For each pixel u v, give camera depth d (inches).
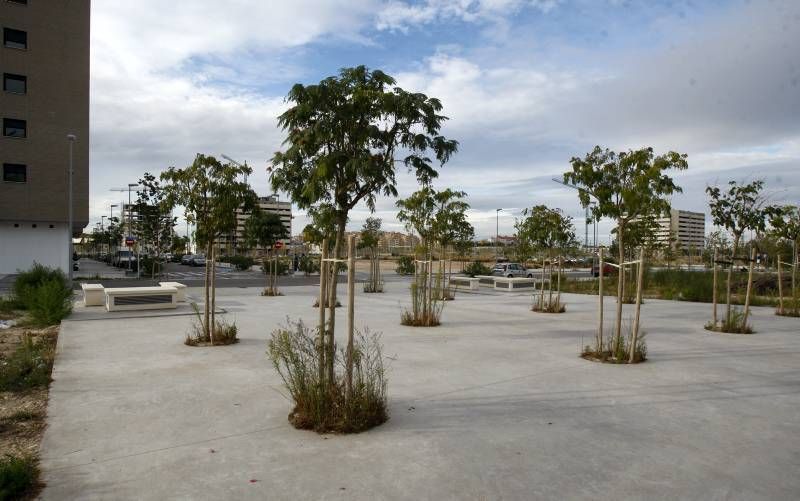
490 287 1031.0
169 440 187.2
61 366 305.7
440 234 593.3
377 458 171.3
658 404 237.3
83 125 1483.8
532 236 642.2
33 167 1419.8
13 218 1392.7
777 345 398.6
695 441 190.4
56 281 601.6
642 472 162.9
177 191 367.9
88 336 412.5
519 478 157.4
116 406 227.9
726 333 461.4
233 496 144.6
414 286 505.7
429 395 247.8
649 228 631.2
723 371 305.9
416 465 166.1
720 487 153.3
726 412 226.5
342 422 195.6
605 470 163.9
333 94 197.2
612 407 231.8
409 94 197.2
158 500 142.4
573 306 703.1
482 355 346.3
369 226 1304.1
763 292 904.9
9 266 1429.6
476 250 3147.1
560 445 184.7
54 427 200.7
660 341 414.3
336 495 145.5
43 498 143.6
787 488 153.3
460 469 163.3
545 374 293.0
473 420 211.2
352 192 212.1
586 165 338.3
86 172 1489.9
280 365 305.4
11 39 1402.6
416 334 433.7
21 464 154.5
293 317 541.3
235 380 273.4
